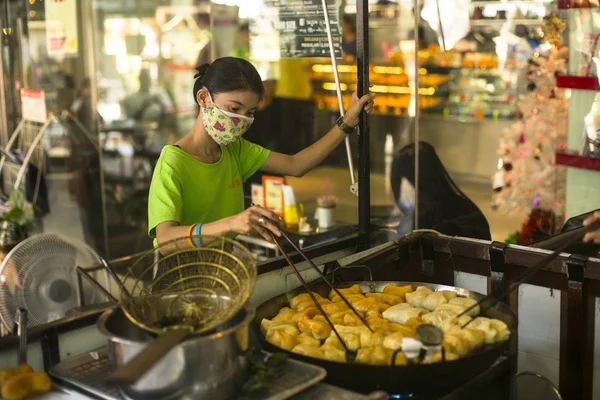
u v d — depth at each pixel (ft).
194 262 5.41
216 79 6.57
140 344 4.36
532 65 12.48
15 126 16.21
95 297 7.63
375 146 13.00
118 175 15.49
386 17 12.71
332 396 4.78
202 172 7.04
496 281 7.29
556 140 12.10
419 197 12.42
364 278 7.32
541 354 7.18
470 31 13.12
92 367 5.10
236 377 4.64
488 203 12.91
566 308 6.91
